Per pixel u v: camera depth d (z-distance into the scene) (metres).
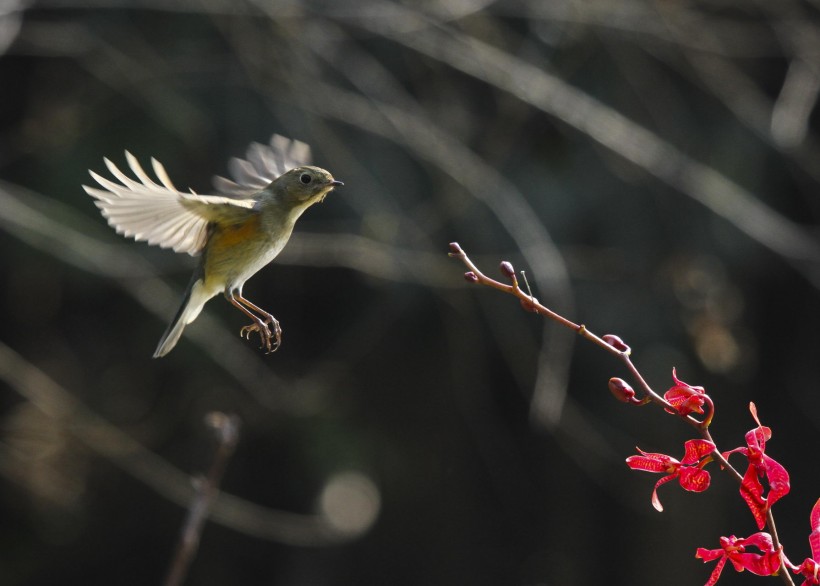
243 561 15.13
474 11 11.51
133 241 12.21
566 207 13.05
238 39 11.70
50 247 11.62
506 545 15.29
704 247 13.52
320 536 14.22
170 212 5.47
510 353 13.44
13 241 13.23
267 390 12.15
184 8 11.25
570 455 14.88
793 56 12.70
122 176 4.92
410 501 15.04
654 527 14.94
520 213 10.50
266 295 13.60
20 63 12.95
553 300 10.25
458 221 12.77
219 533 15.08
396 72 13.07
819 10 12.88
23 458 14.02
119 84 12.15
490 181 10.76
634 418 14.20
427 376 14.44
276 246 5.89
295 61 11.59
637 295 13.46
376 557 15.15
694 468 3.74
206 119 12.45
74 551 14.60
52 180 12.36
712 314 13.48
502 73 11.17
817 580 3.65
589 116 11.07
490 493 15.24
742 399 14.66
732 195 11.27
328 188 5.94
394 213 12.10
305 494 14.38
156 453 13.64
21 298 13.42
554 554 15.21
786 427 15.05
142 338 13.56
